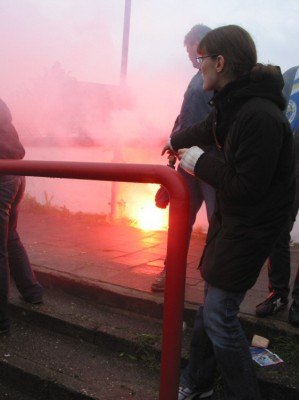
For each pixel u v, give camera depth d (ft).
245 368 6.18
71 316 9.46
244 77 5.86
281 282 8.43
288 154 5.76
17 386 8.27
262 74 5.68
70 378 7.91
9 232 9.70
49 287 10.87
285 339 7.93
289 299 9.41
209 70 6.16
